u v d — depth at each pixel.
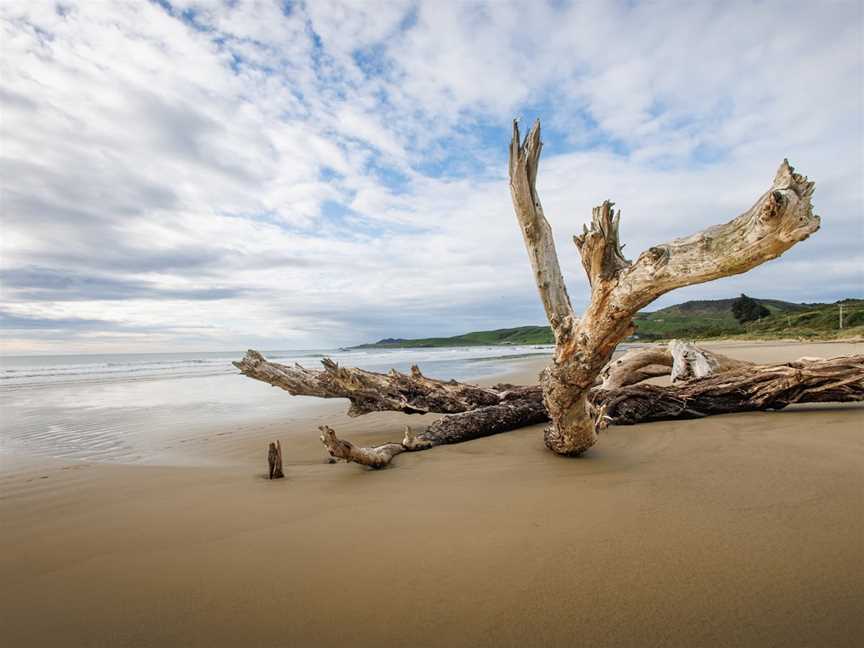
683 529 2.46
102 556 2.38
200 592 2.00
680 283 2.77
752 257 2.36
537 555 2.22
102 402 10.48
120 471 4.38
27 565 2.30
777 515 2.62
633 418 5.93
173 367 29.28
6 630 1.76
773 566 2.04
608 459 4.15
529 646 1.58
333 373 5.95
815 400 5.91
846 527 2.43
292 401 10.62
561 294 4.05
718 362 7.21
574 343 3.68
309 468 4.47
